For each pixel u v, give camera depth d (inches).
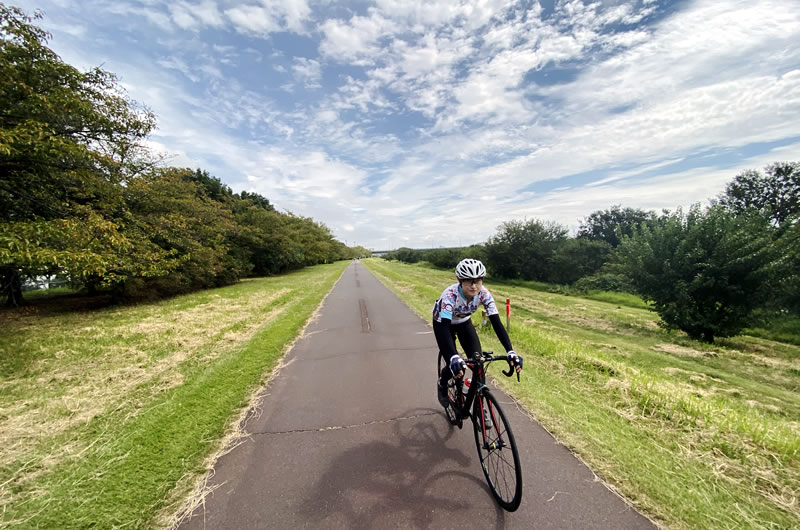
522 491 95.8
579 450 117.6
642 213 1702.8
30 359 240.8
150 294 613.0
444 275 1217.4
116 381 197.3
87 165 379.2
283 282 935.0
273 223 1229.7
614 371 198.4
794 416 186.4
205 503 96.2
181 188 722.2
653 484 99.5
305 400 168.2
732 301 398.9
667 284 439.8
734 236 383.2
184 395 171.6
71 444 128.3
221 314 424.5
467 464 113.6
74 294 752.3
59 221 280.8
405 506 93.6
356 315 404.2
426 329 323.6
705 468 108.0
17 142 273.0
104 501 97.3
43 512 93.3
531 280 1103.6
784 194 941.8
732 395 216.2
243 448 125.0
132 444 126.8
